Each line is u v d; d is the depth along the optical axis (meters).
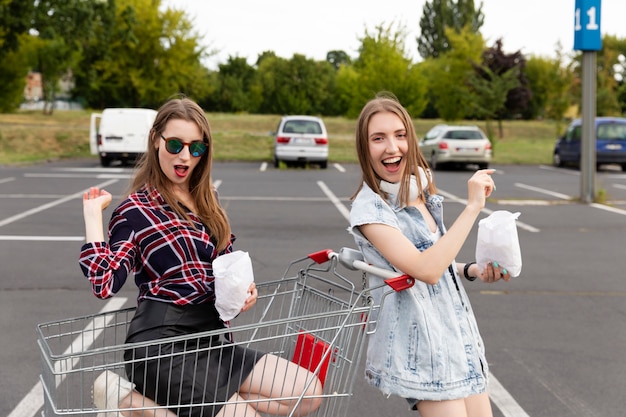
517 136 47.00
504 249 2.75
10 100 42.34
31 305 6.84
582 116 15.84
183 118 2.81
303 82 64.50
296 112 63.47
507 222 2.75
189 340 2.75
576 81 44.25
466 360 2.70
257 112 64.69
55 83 46.31
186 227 2.81
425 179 2.85
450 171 25.27
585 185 15.92
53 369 2.51
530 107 57.28
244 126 44.44
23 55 40.94
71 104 63.81
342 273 8.25
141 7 40.91
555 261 9.32
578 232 11.77
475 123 50.69
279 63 65.19
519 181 21.52
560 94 42.34
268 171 23.98
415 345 2.66
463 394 2.66
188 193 2.92
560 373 5.14
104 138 25.22
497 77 35.72
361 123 2.78
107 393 2.66
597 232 11.77
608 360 5.43
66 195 16.14
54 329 5.97
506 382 4.96
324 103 65.69
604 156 24.91
